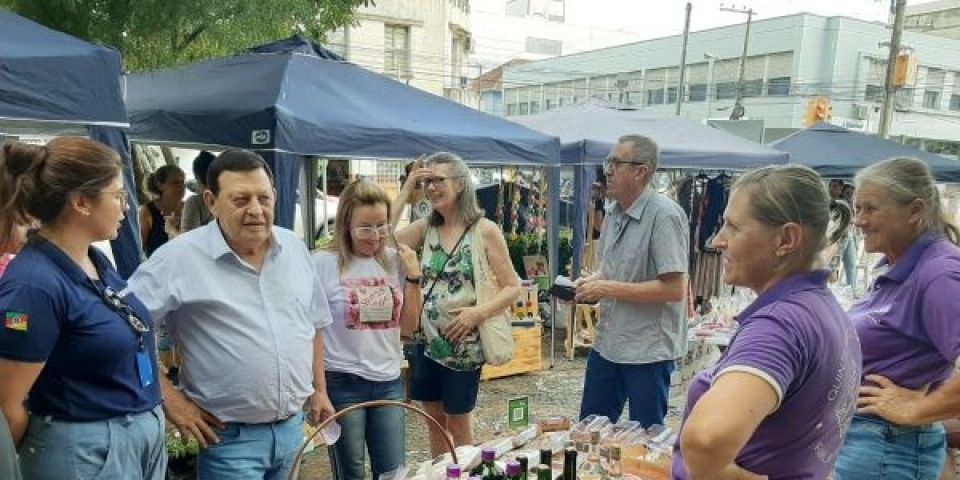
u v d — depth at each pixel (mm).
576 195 5938
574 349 6184
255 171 1987
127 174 3156
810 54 23641
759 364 1083
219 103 3904
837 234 1452
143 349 1811
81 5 5379
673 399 4477
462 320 2705
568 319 6207
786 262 1219
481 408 4816
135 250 3209
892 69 15664
